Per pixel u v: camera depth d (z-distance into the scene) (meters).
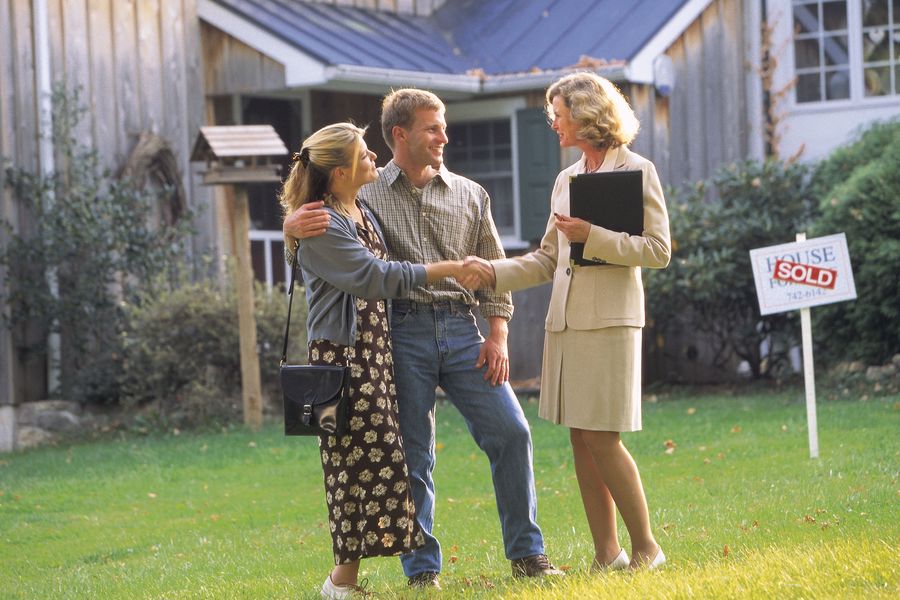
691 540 6.54
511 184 16.75
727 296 15.13
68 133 14.01
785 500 7.60
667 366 16.36
